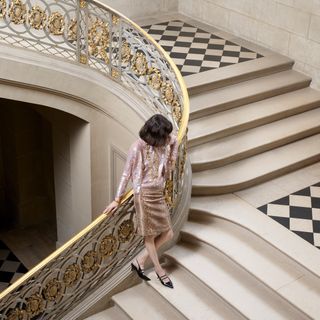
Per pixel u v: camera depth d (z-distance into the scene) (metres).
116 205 6.42
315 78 9.74
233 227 7.40
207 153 8.18
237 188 7.92
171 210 7.25
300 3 9.58
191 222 7.55
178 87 7.68
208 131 8.38
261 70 9.63
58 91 8.80
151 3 11.46
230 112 8.93
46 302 6.54
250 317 6.34
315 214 7.55
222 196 7.84
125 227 6.80
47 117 10.38
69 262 6.80
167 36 10.76
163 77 7.95
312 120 9.14
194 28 11.16
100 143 9.45
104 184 9.89
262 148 8.51
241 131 8.73
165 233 6.68
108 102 8.87
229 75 9.33
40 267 6.23
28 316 6.45
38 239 12.20
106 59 8.58
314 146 8.78
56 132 10.31
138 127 8.51
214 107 8.76
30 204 12.55
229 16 10.91
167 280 6.88
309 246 6.96
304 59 9.83
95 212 10.12
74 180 10.27
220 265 7.03
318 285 6.55
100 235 6.57
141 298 6.94
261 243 7.14
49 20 8.38
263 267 6.80
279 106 9.16
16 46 8.48
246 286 6.73
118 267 7.00
